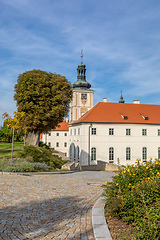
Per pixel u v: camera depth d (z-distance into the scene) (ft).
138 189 25.61
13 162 65.26
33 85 106.32
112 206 25.02
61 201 32.76
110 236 19.99
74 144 159.33
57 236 20.71
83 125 137.69
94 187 44.73
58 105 111.14
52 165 78.79
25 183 43.78
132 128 145.79
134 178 31.14
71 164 83.20
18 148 95.35
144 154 147.43
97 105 156.56
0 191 35.88
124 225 22.76
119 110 155.43
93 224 22.71
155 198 24.84
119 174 32.48
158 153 150.71
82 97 229.25
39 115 105.19
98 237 19.74
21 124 103.96
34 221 24.20
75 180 52.75
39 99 106.11
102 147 139.54
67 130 287.48
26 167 61.62
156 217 19.43
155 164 36.58
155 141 150.30
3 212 26.35
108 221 23.97
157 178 28.09
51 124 116.88
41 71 118.73
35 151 81.46
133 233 19.93
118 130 143.23
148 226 18.63
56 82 115.44
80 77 242.78
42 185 43.19
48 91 107.65
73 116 226.79
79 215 26.81
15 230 21.48
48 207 29.53
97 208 28.17
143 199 23.43
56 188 41.37
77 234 21.29
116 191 28.12
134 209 23.58
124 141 143.54
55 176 57.62
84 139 137.08
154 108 167.22
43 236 20.59
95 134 139.44
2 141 177.17
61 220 24.90
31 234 20.86
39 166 67.36
